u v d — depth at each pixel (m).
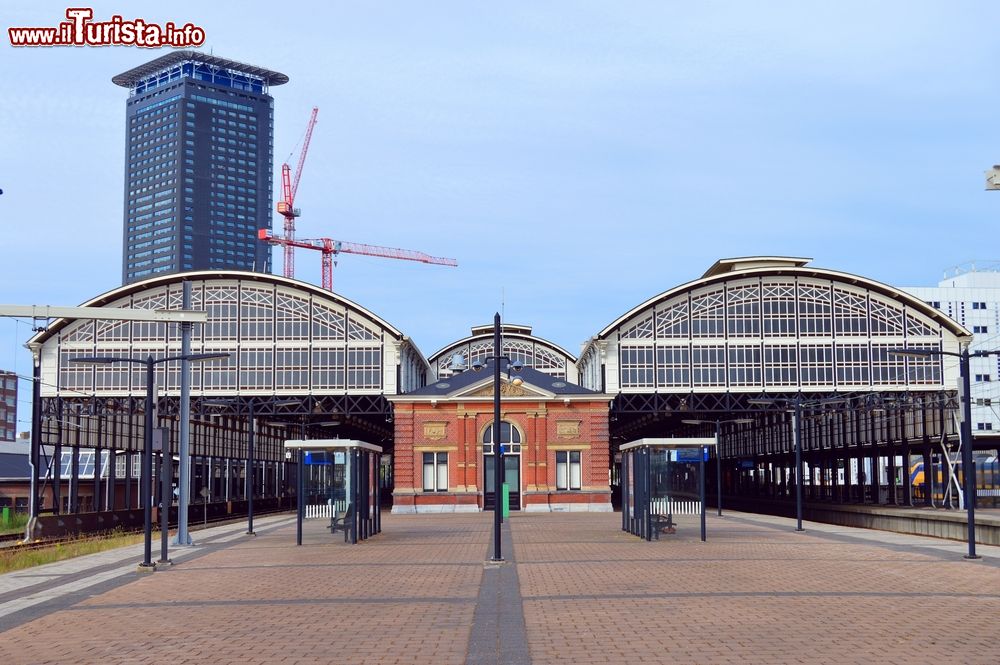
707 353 69.50
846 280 69.62
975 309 133.25
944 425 55.59
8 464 98.69
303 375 69.94
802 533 39.19
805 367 69.25
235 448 84.19
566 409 64.19
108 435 62.88
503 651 13.88
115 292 70.12
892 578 22.09
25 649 14.76
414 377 79.38
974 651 13.52
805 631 15.08
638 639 14.60
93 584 23.42
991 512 51.88
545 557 28.36
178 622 17.08
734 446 102.69
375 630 15.81
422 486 63.97
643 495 35.97
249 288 70.69
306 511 35.78
